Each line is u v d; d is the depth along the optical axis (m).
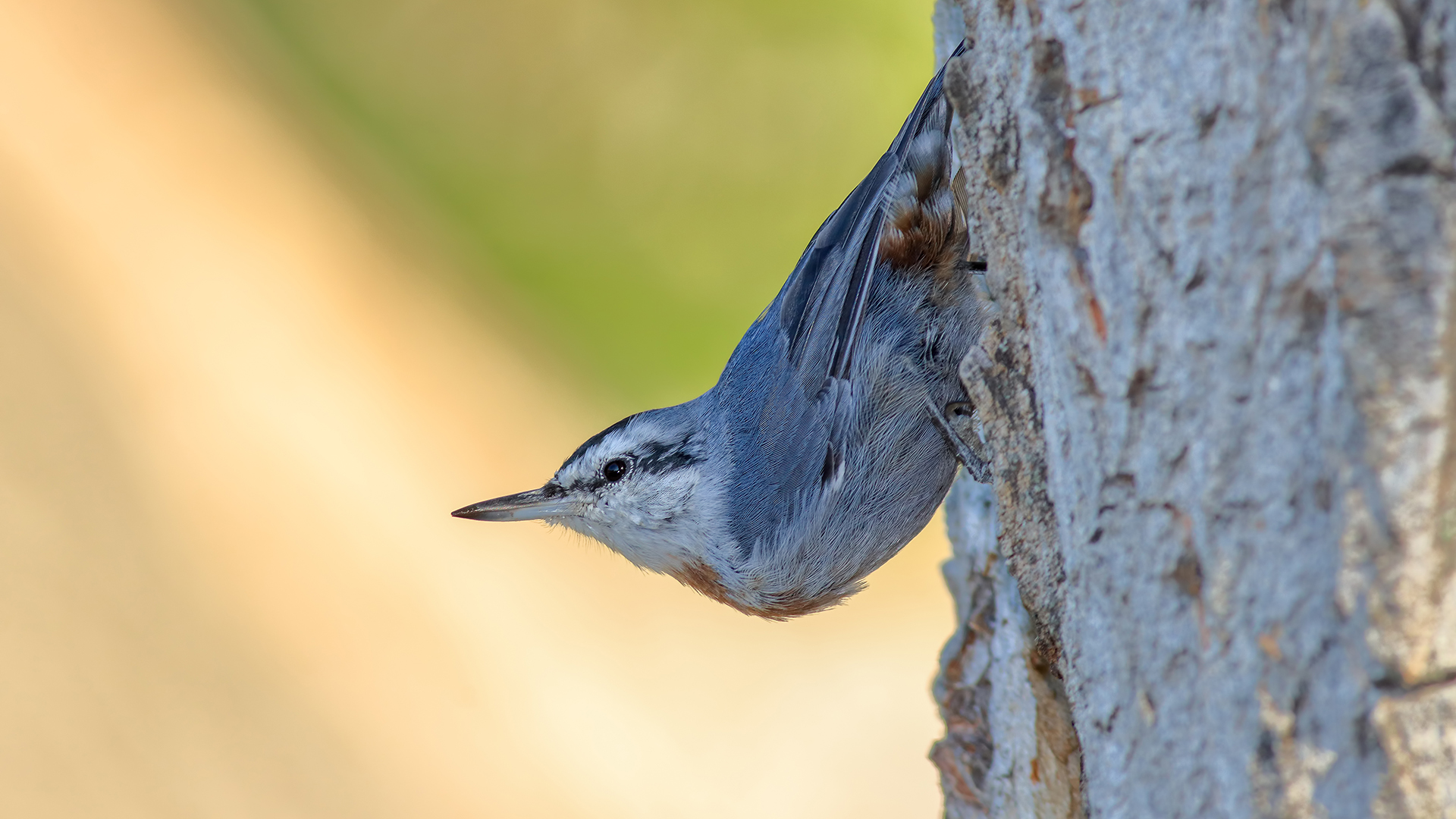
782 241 14.48
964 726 6.90
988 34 5.04
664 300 14.47
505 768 11.32
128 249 13.31
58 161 13.71
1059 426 4.77
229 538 11.77
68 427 11.72
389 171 15.13
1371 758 3.34
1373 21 3.15
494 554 13.02
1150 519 4.13
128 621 10.80
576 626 12.80
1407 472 3.17
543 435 14.07
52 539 10.90
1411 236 3.15
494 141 15.10
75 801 9.67
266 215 14.26
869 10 14.92
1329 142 3.23
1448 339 3.13
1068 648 4.94
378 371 13.79
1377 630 3.26
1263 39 3.58
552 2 15.42
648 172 14.78
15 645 10.15
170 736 10.31
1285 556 3.55
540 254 14.70
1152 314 4.08
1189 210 3.91
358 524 12.49
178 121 14.77
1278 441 3.56
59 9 15.07
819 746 12.45
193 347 12.95
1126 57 4.13
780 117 14.75
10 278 12.36
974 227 5.39
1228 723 3.78
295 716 10.88
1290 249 3.49
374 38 15.72
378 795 10.72
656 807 11.53
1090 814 4.70
